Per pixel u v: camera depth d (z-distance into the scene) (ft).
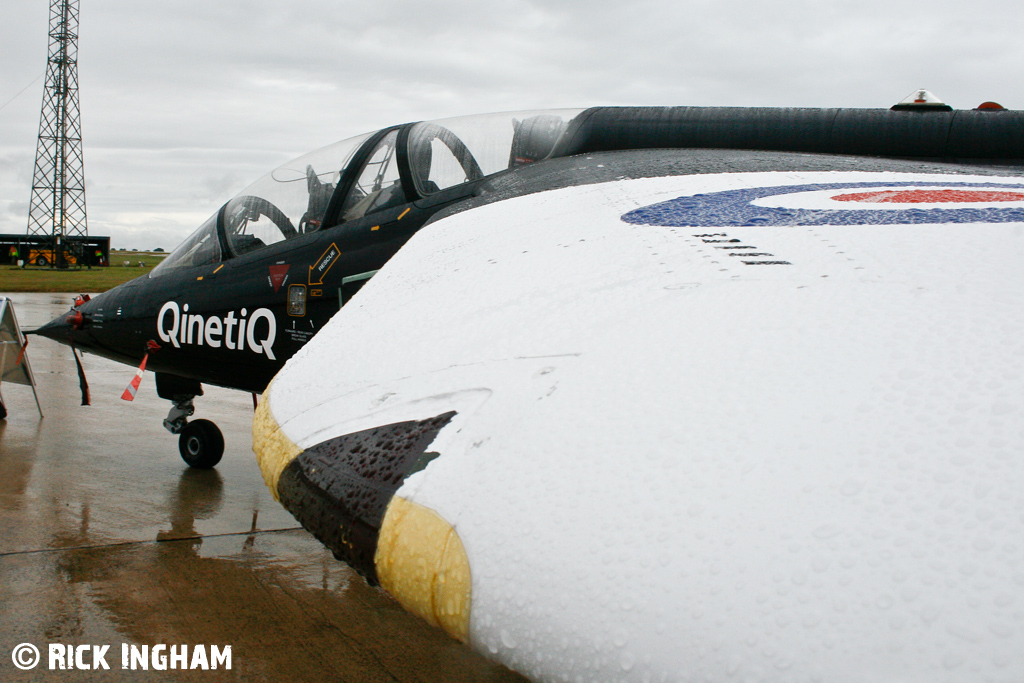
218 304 16.05
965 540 2.98
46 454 21.63
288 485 5.68
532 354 5.22
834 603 2.99
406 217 13.93
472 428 4.84
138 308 17.63
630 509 3.66
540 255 7.00
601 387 4.52
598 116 13.52
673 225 7.13
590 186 9.77
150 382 34.91
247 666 10.42
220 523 16.34
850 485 3.34
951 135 13.44
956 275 4.91
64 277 143.23
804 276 5.24
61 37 211.82
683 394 4.20
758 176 9.81
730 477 3.58
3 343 25.16
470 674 10.51
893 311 4.48
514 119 14.44
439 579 4.17
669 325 4.93
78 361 20.39
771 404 3.93
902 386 3.81
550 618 3.61
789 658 2.95
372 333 6.79
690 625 3.20
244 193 16.97
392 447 5.14
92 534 15.33
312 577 13.61
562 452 4.17
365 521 4.77
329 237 14.74
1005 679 2.59
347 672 10.41
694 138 13.47
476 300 6.43
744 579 3.19
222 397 32.83
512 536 3.93
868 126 13.52
